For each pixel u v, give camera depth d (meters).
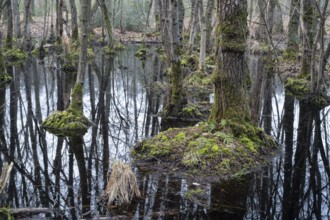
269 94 15.32
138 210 6.15
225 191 6.89
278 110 12.88
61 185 7.13
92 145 9.37
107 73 20.08
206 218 5.98
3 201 6.45
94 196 6.66
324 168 8.26
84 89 16.28
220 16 8.34
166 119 11.64
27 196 6.66
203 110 12.21
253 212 6.27
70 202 6.43
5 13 27.92
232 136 8.31
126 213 6.05
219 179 7.33
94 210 6.14
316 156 8.95
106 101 14.09
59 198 6.58
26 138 9.89
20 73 19.31
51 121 10.72
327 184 7.46
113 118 11.81
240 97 8.60
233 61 8.45
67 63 20.45
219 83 8.58
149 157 8.14
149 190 6.82
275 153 8.71
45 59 23.56
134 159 8.26
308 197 6.91
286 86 16.16
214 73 8.67
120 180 6.41
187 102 12.11
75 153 8.86
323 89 14.33
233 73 8.48
